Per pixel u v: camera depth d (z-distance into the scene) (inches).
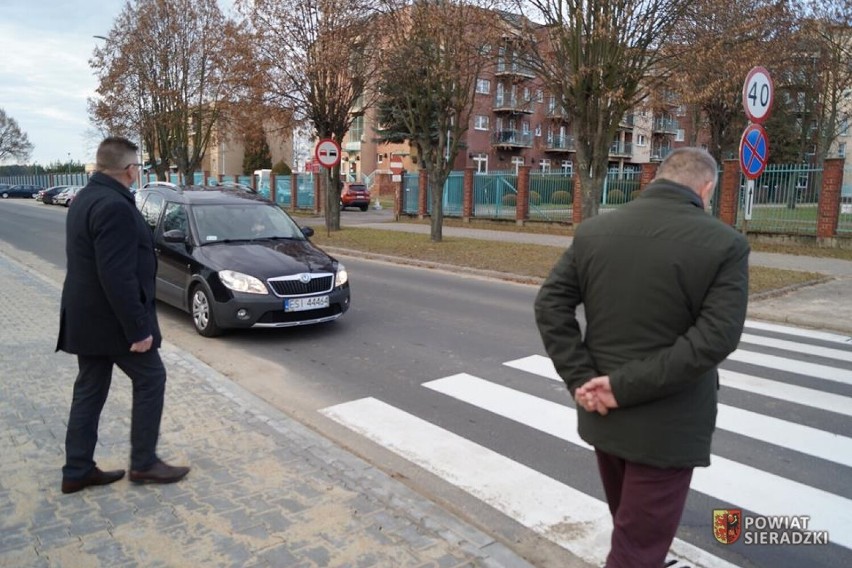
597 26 477.1
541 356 292.7
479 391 243.1
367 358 288.5
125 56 1235.2
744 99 383.2
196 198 370.9
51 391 220.2
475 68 672.4
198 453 173.6
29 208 1688.0
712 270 90.3
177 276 345.4
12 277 472.1
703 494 163.8
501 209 1079.0
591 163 532.7
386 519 140.3
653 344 92.7
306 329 343.6
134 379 153.8
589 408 96.0
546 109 2122.3
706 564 133.9
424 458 184.5
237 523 137.9
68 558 124.4
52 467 163.5
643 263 93.1
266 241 353.4
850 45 905.5
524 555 137.3
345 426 208.8
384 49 722.2
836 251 678.5
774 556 137.0
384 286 488.4
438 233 762.8
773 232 741.3
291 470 163.9
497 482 169.9
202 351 299.6
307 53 796.0
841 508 157.1
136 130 1334.9
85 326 145.6
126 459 168.7
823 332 363.3
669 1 494.9
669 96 717.3
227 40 1044.5
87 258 144.2
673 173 99.7
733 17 612.7
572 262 101.5
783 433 204.4
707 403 95.1
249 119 1009.5
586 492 164.6
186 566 122.3
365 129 2465.6
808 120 1349.7
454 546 130.2
